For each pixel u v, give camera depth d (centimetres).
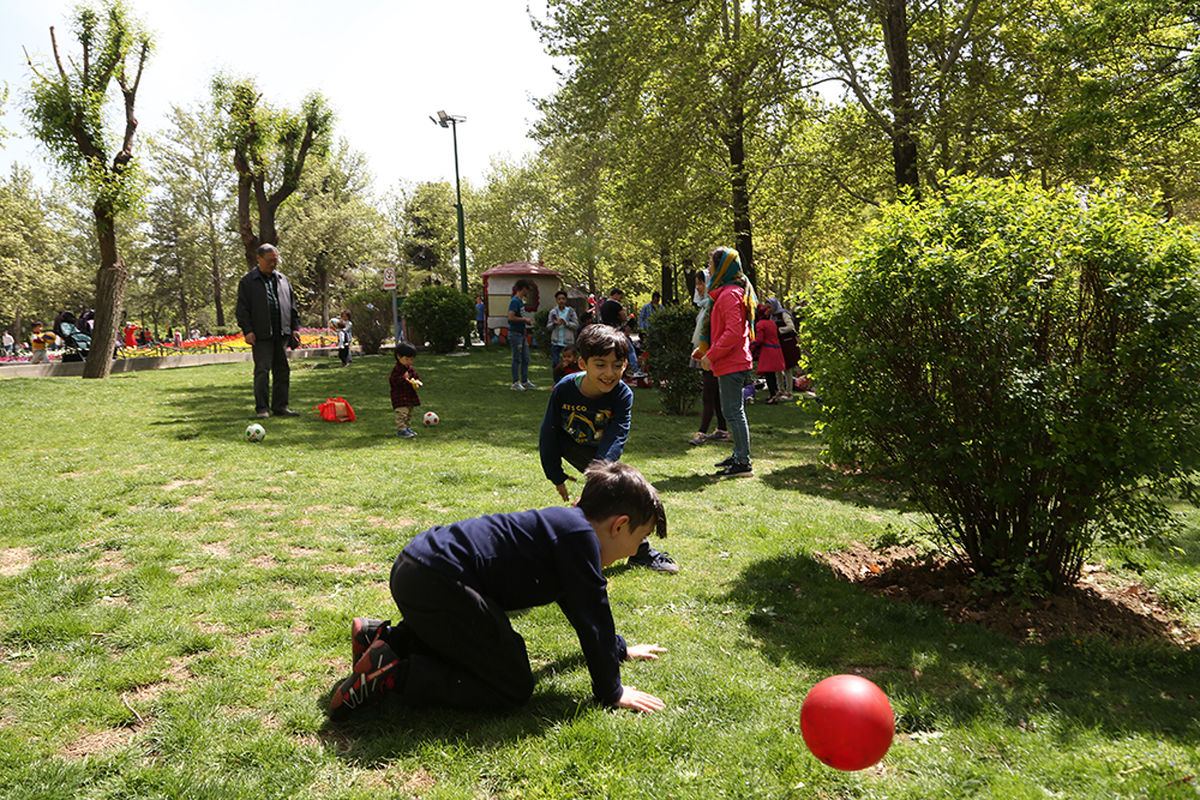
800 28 1786
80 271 5897
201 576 419
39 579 405
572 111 2345
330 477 671
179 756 247
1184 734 278
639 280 4375
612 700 281
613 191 2172
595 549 274
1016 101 1669
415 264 6519
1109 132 1379
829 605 407
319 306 6325
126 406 1131
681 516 582
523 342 1498
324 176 5412
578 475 709
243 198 2388
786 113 1942
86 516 525
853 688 211
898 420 425
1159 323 365
